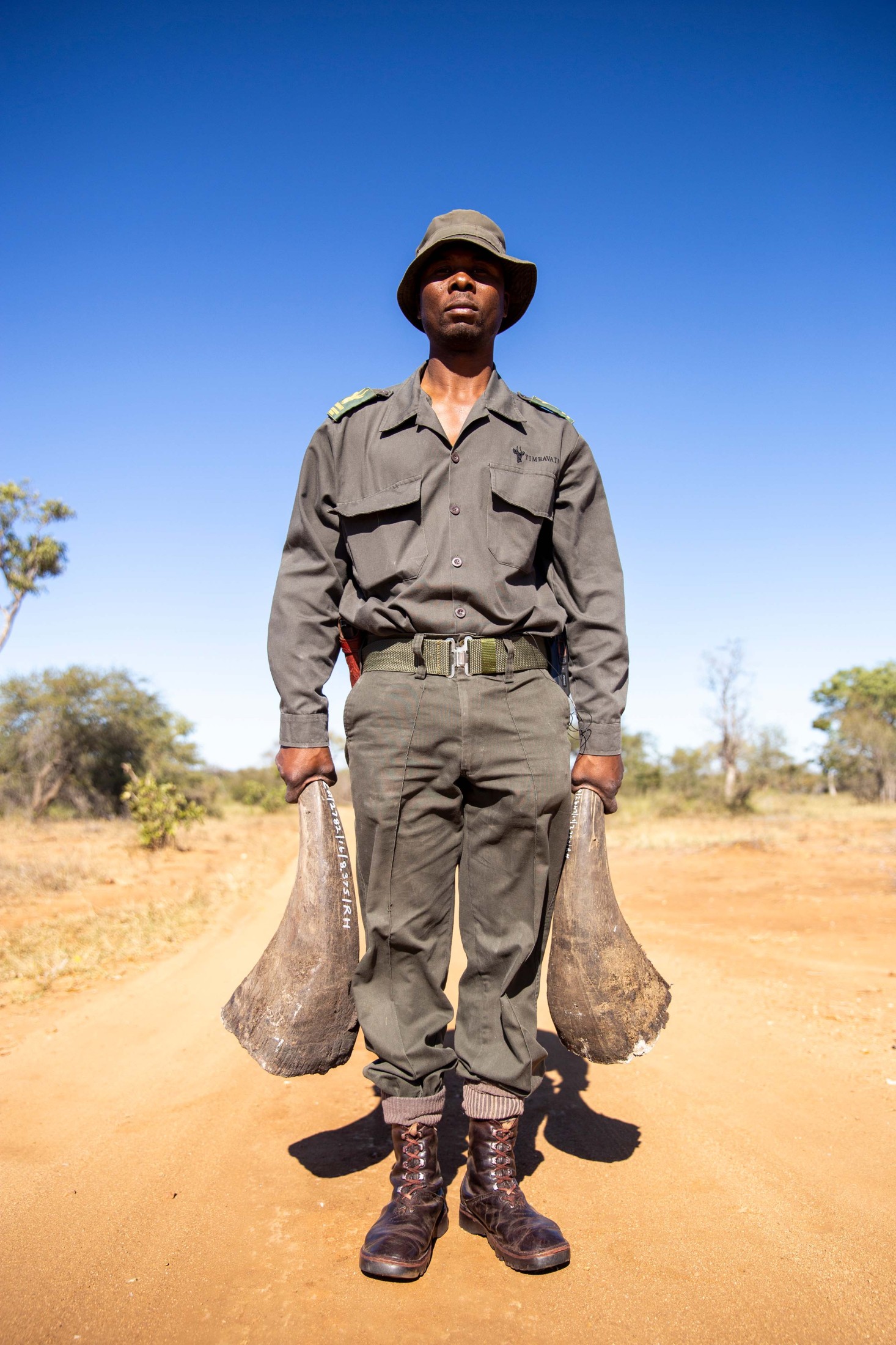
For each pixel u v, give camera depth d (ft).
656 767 113.70
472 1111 6.19
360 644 6.71
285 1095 9.04
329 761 6.61
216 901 29.53
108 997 14.87
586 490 6.82
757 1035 11.21
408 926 6.20
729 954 17.71
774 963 16.58
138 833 57.82
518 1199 5.99
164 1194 6.80
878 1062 9.98
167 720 99.91
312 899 6.27
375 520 6.33
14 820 83.51
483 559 6.18
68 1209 6.56
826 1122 8.11
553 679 6.66
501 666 6.14
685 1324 5.05
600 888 6.36
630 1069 9.83
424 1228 5.76
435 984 6.29
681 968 16.08
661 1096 8.88
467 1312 5.19
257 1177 7.07
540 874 6.35
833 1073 9.61
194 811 54.80
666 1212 6.40
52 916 26.20
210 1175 7.13
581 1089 9.14
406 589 6.11
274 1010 6.15
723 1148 7.54
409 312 7.36
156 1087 9.48
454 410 6.64
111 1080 9.83
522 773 6.14
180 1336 4.99
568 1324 5.07
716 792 94.73
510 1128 6.19
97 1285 5.53
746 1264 5.67
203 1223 6.32
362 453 6.49
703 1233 6.08
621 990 6.24
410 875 6.21
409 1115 6.08
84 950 19.75
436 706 6.03
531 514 6.35
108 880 36.76
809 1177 6.94
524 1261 5.57
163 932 22.52
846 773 105.91
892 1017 12.09
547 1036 11.15
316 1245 5.99
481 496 6.30
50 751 88.79
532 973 6.42
